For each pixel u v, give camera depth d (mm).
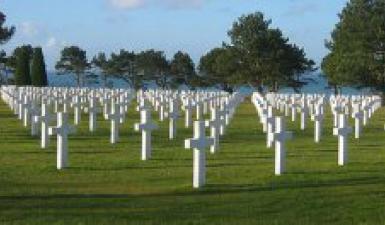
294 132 26875
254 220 10602
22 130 25578
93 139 22797
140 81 111562
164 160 17453
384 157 18203
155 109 39375
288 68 87500
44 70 81000
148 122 17594
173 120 23328
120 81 113312
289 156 18406
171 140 22703
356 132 24562
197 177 13289
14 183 13859
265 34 87062
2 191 12891
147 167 16203
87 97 40000
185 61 106625
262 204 11695
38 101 36750
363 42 66812
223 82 97812
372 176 14609
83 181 14156
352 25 67812
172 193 12750
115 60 111812
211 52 99500
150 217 10773
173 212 11125
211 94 45281
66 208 11375
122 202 11891
